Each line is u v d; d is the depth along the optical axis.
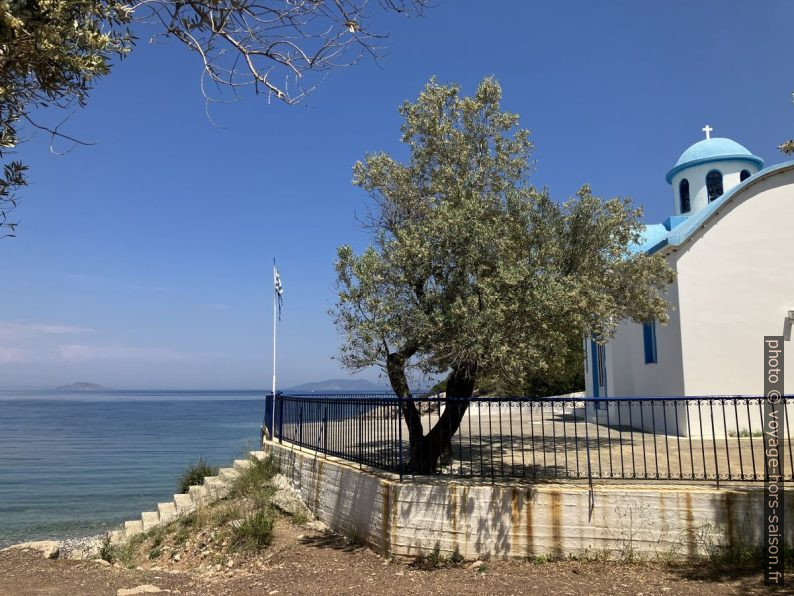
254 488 13.35
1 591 8.09
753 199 16.11
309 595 7.73
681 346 15.89
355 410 11.32
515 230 11.02
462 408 10.52
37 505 22.08
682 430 15.61
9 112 4.69
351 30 5.14
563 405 9.26
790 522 7.92
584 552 8.25
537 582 7.53
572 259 11.85
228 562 10.14
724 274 15.98
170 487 25.59
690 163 21.97
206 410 124.25
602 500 8.30
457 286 9.68
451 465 10.34
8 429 65.12
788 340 15.59
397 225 12.44
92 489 25.20
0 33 4.07
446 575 8.02
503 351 8.83
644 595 6.96
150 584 8.79
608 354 20.62
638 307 14.37
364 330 9.64
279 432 15.74
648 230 22.36
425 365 9.82
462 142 12.21
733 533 7.95
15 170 4.69
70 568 9.83
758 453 12.18
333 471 11.05
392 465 10.23
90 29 4.57
